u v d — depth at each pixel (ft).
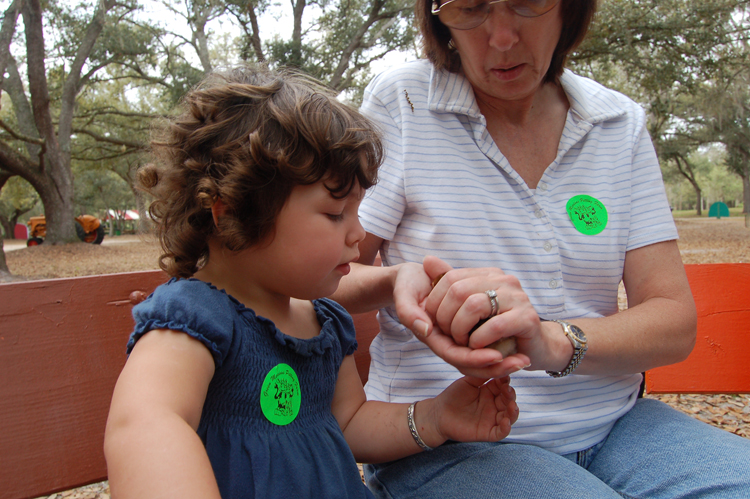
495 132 4.29
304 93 3.06
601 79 58.70
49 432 3.73
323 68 65.77
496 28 3.69
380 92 4.38
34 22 60.59
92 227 86.07
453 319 2.77
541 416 3.75
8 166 64.54
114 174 136.77
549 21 3.78
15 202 118.83
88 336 3.90
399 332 4.12
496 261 3.92
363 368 5.02
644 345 3.54
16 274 47.21
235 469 2.63
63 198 70.28
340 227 2.94
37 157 67.10
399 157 4.14
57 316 3.80
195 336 2.52
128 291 4.08
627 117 4.46
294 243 2.81
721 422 9.80
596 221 4.07
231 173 2.69
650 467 3.58
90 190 128.36
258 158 2.65
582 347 3.30
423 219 4.05
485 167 4.06
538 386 3.84
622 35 50.96
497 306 2.74
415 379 3.99
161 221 3.10
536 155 4.27
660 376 5.42
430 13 4.23
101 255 61.98
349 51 65.05
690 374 5.39
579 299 4.10
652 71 53.57
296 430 2.95
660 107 60.54
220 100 2.93
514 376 3.84
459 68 4.40
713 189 202.28
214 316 2.64
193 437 2.17
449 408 3.38
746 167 84.74
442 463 3.54
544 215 4.01
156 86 82.28
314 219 2.82
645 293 4.09
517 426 3.71
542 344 3.06
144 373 2.34
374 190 4.13
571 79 4.53
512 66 3.85
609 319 3.66
